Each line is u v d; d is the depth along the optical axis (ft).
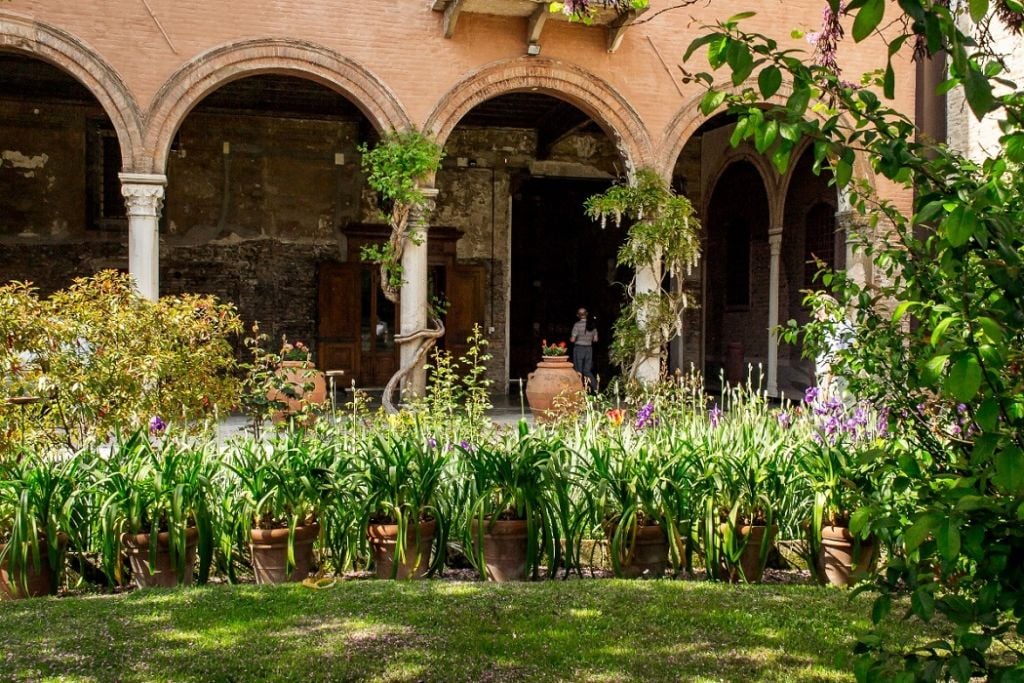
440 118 42.55
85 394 21.71
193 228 55.57
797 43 44.98
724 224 69.77
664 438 20.18
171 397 23.63
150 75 39.45
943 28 5.96
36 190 52.90
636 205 42.98
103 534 16.14
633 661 12.57
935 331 5.82
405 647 13.00
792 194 62.08
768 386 62.49
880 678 6.40
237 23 40.29
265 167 56.75
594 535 18.07
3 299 20.57
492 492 17.40
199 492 16.66
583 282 69.97
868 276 44.32
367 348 58.70
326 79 41.37
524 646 13.10
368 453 18.02
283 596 15.53
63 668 12.07
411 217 42.42
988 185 6.75
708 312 71.82
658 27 44.57
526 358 68.95
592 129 60.75
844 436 19.07
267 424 28.40
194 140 55.47
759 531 17.20
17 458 18.48
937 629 14.02
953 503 6.21
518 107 56.13
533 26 42.34
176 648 12.89
